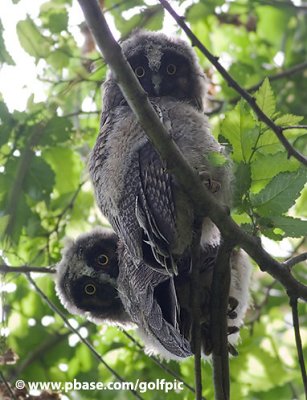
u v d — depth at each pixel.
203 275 7.75
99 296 9.27
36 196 10.11
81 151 11.55
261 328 11.73
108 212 7.95
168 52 8.88
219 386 7.27
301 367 7.09
